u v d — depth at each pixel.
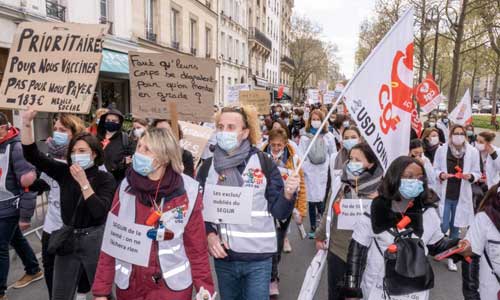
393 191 2.58
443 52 31.03
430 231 2.69
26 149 3.29
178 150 2.39
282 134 4.89
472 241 2.79
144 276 2.34
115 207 2.46
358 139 4.32
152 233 2.30
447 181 5.92
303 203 5.13
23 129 3.35
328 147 6.64
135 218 2.37
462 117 10.02
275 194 2.98
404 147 3.54
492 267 2.75
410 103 3.52
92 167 3.28
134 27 17.16
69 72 3.51
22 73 3.57
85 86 3.46
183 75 4.84
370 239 2.71
